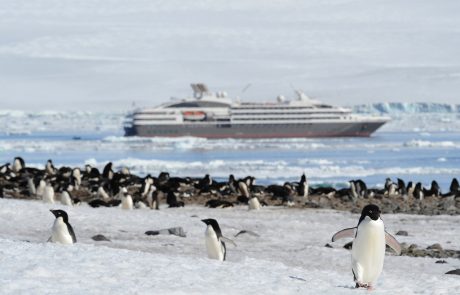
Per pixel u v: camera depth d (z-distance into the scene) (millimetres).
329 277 41781
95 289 30906
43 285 30969
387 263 62594
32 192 121562
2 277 32312
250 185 139000
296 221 93438
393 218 104250
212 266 40438
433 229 90750
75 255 39750
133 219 85375
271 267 43531
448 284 42094
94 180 138125
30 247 42219
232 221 90688
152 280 34031
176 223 84125
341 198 134500
